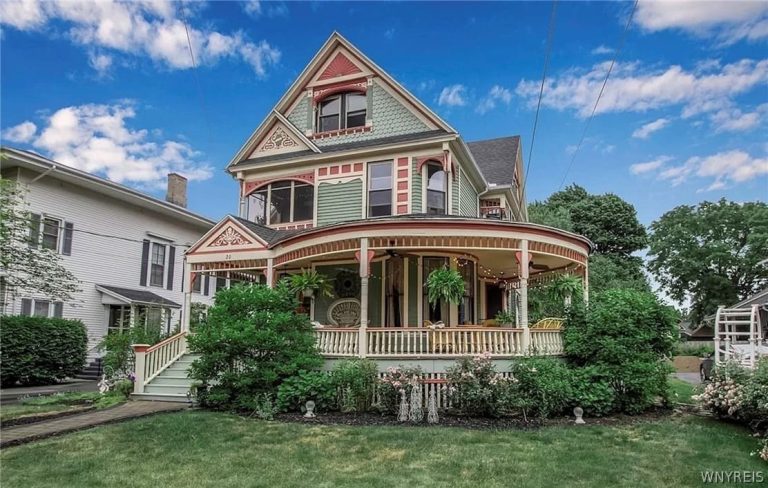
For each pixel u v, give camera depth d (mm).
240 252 14500
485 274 17688
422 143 14969
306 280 13273
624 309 11305
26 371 16438
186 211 24484
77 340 18203
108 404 11633
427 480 6250
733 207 41750
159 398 12266
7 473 6480
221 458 7152
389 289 14016
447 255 13922
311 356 11141
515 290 19734
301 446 7773
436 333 11297
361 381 10352
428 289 12773
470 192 18016
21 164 17625
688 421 9867
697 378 23062
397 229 11516
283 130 17297
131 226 22562
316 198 16250
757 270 39344
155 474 6465
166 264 24406
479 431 8781
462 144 15141
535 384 9898
